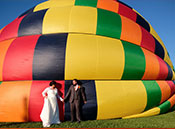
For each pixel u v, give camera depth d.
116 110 4.70
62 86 4.58
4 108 4.52
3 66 4.96
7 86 4.75
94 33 5.26
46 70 4.61
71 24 5.23
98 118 4.62
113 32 5.47
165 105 6.14
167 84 6.66
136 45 5.90
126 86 4.99
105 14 5.75
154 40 6.90
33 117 4.45
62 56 4.63
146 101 5.27
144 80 5.78
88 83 4.64
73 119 4.38
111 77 4.93
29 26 5.53
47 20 5.41
